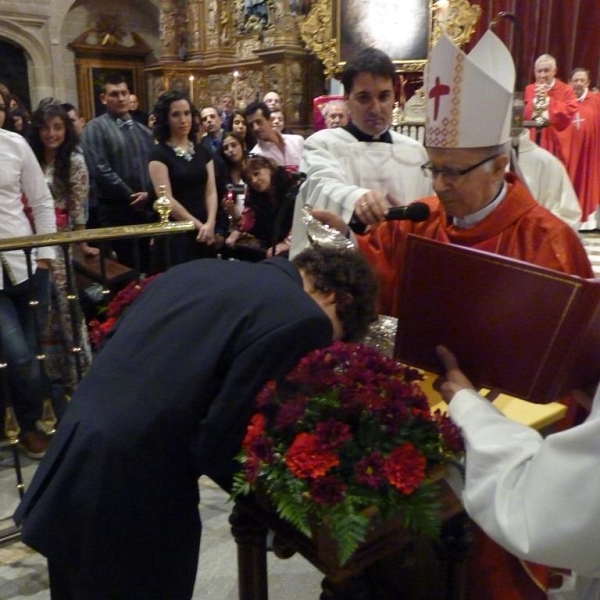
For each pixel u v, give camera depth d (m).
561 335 1.09
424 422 1.06
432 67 1.47
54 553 1.28
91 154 3.92
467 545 1.35
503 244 1.54
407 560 1.62
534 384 1.14
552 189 2.75
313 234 1.62
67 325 2.89
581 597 1.16
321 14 6.77
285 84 7.30
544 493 0.89
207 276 1.31
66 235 2.19
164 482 1.23
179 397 1.19
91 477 1.22
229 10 8.07
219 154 4.65
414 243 1.18
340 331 1.30
